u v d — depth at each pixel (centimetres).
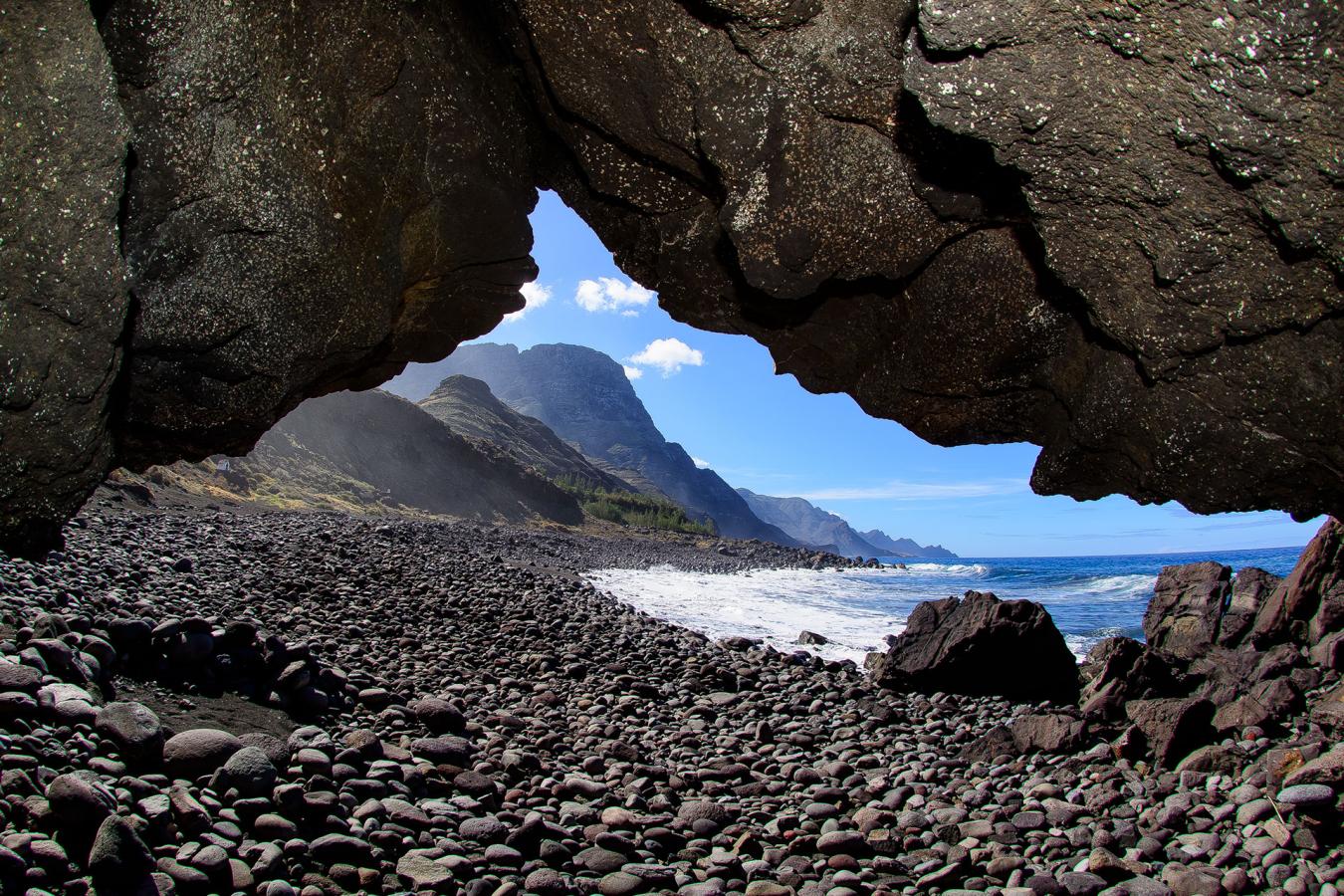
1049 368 579
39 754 409
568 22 510
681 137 547
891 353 644
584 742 798
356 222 531
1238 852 585
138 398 509
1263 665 987
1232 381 448
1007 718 1044
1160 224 400
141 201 452
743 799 700
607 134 571
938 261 571
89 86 384
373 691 741
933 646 1220
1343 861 562
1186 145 366
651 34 500
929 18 366
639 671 1223
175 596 1004
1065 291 534
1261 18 315
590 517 10375
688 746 853
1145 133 372
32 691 451
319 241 507
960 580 4734
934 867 568
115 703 470
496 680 1034
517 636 1335
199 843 402
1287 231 360
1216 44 329
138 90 438
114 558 1155
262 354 514
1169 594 1309
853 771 805
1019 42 364
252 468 5519
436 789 574
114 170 399
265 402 538
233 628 670
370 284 547
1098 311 451
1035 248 537
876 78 477
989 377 604
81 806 364
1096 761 808
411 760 604
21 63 366
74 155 386
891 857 591
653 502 13188
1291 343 422
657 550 7219
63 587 743
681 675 1217
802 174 518
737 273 641
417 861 451
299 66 482
